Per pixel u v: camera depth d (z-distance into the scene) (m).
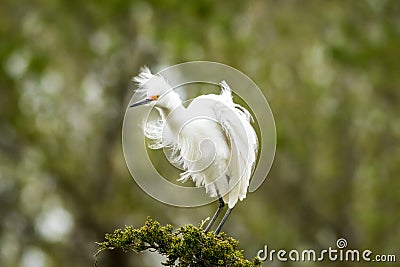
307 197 15.48
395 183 14.46
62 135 15.31
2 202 15.96
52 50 15.08
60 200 15.98
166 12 14.79
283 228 15.05
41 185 15.89
